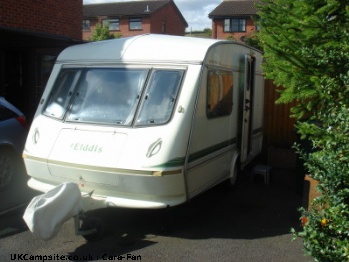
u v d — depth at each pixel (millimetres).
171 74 5586
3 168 6996
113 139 5320
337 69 4680
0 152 6914
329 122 3836
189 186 5441
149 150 5109
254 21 6477
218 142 6434
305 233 3385
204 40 6250
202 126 5730
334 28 4977
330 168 3416
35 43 9344
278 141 10078
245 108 7727
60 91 6102
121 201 5250
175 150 5141
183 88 5457
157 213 5703
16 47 9602
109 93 5758
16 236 5375
